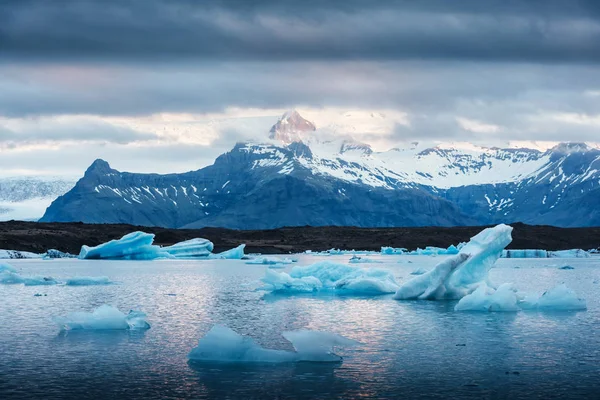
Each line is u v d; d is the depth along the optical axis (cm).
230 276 8838
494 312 4981
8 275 7631
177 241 19088
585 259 14662
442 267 5678
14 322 4606
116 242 13800
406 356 3578
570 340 3969
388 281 6506
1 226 16988
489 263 5828
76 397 2912
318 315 4903
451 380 3144
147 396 2920
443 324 4484
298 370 3297
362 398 2892
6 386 3058
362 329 4328
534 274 9362
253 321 4659
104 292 6519
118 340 3972
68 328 4309
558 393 2961
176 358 3531
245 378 3156
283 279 6556
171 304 5581
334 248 19738
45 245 15612
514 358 3541
